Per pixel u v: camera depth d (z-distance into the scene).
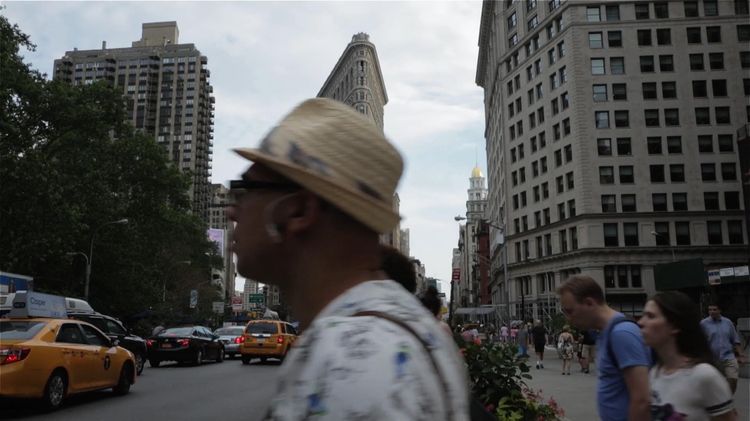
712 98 56.97
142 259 45.41
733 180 55.66
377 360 0.88
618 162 56.34
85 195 37.06
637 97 57.31
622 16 58.53
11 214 31.92
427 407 0.88
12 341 10.21
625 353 3.11
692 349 3.18
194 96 137.50
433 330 1.03
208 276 82.94
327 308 1.04
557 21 61.28
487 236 113.00
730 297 27.64
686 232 55.06
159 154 45.00
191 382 16.44
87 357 11.71
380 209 1.07
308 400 0.88
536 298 61.97
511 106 69.75
